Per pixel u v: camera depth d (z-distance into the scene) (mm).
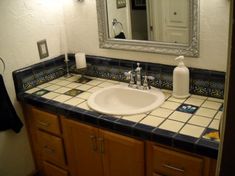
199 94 1750
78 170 1935
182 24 1664
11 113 1916
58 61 2225
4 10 1813
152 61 1879
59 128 1859
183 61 1751
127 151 1584
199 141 1303
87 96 1863
